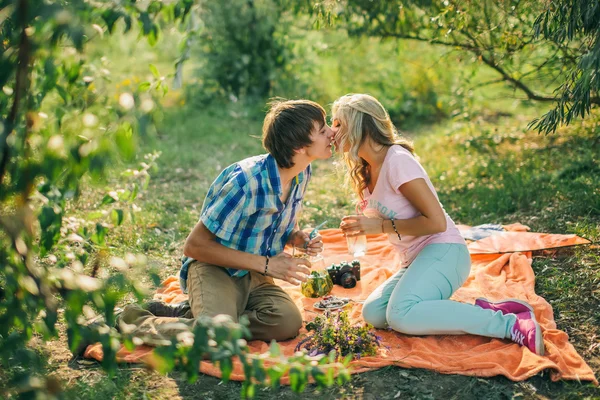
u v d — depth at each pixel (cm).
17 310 222
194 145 812
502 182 600
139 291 214
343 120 337
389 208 341
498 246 442
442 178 636
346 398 290
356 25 688
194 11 227
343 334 318
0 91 219
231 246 332
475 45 610
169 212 579
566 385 290
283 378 299
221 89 1002
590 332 337
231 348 210
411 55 969
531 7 489
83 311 222
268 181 321
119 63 859
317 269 429
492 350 318
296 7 702
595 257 417
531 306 346
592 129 682
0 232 219
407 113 965
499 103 934
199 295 329
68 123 209
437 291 335
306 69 1001
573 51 552
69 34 184
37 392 203
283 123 317
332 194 623
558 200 534
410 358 313
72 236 278
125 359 315
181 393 295
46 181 225
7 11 192
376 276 422
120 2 207
